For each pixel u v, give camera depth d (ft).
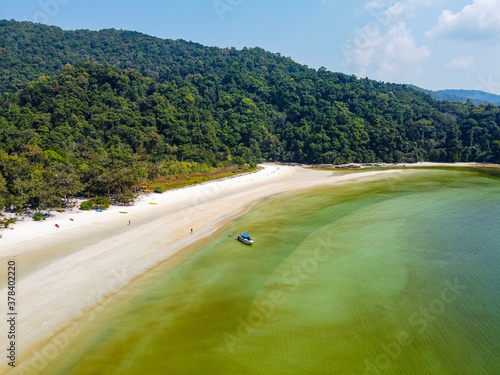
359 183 308.60
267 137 520.01
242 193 262.88
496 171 398.21
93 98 437.58
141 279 123.13
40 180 202.49
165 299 111.14
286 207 219.82
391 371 82.23
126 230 170.19
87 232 164.86
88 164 292.81
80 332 93.61
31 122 373.40
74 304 105.40
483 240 162.61
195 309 106.11
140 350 88.17
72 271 124.98
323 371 82.43
